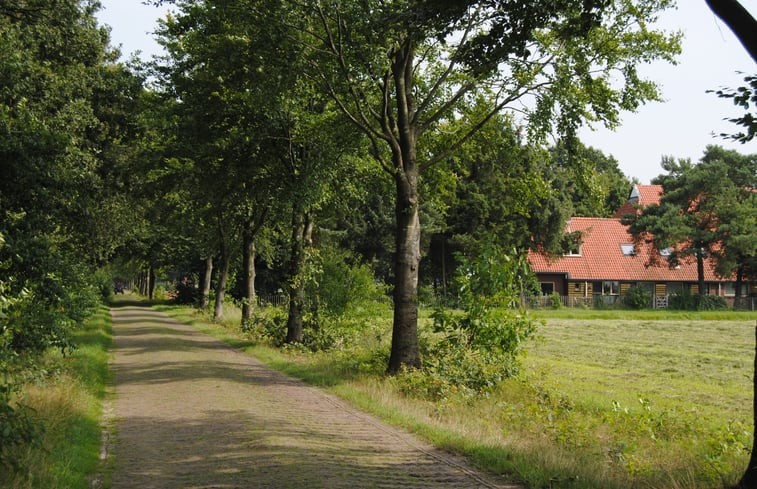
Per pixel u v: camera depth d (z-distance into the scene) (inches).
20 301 369.7
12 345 404.8
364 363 677.3
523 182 741.9
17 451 264.7
